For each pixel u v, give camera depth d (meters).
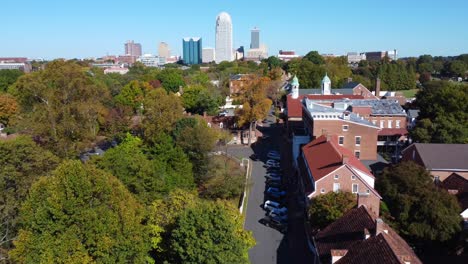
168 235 38.34
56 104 69.81
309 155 61.62
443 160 60.66
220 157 80.56
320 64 188.75
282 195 62.84
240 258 33.16
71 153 64.81
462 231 43.78
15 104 96.75
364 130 69.69
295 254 46.72
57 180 33.94
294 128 89.31
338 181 50.66
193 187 59.91
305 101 88.50
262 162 80.81
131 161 51.00
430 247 44.12
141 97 109.69
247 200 62.34
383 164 67.75
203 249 32.09
